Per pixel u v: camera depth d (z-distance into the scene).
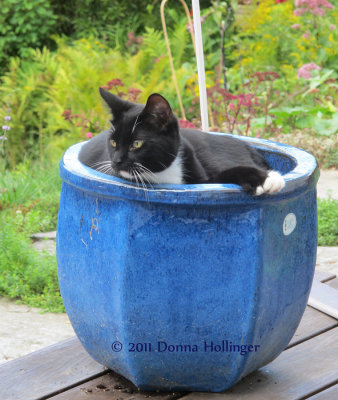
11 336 3.00
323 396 2.01
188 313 1.83
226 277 1.80
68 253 2.00
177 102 7.31
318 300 2.68
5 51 9.05
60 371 2.18
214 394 2.04
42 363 2.23
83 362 2.25
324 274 3.06
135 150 2.16
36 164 6.67
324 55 7.46
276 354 2.13
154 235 1.77
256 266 1.79
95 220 1.86
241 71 7.40
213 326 1.86
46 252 3.86
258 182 1.78
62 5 9.71
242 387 2.08
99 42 8.55
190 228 1.77
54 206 5.03
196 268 1.79
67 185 2.00
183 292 1.81
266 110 6.09
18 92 7.68
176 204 1.73
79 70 7.10
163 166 2.20
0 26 8.75
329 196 4.83
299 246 1.94
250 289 1.81
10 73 8.05
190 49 8.90
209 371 1.97
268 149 2.40
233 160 2.34
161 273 1.79
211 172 2.29
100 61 7.51
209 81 7.03
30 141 7.52
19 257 3.77
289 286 1.94
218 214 1.76
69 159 2.04
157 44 7.91
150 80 7.17
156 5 9.63
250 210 1.77
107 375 2.18
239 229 1.78
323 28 7.56
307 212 1.96
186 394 2.06
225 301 1.83
